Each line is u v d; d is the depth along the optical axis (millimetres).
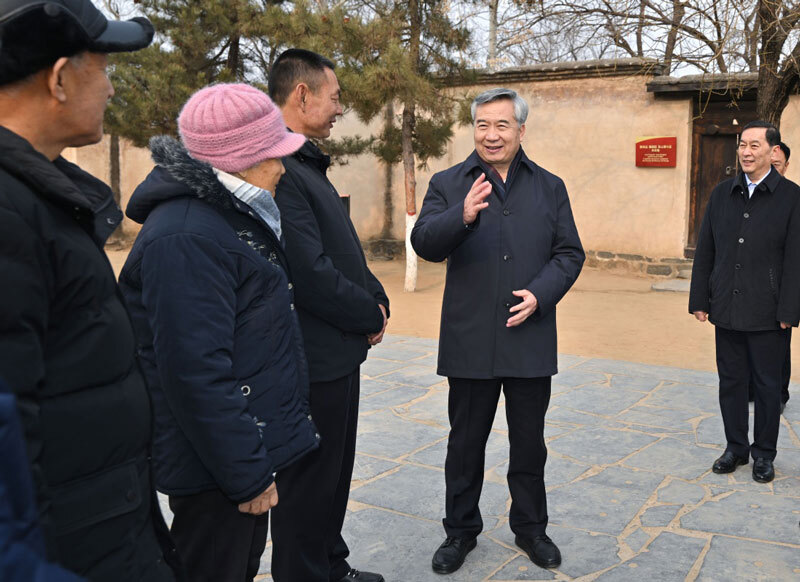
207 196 1725
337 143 11289
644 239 11195
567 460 3986
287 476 2340
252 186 1835
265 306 1791
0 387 728
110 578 1292
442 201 2871
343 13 9109
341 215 2463
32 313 1070
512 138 2721
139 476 1356
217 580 1844
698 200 11016
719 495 3504
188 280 1628
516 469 2898
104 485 1271
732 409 3789
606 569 2814
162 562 1422
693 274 3930
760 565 2826
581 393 5297
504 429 4523
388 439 4359
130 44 1287
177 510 1846
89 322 1224
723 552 2934
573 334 7676
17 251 1059
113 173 15594
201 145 1777
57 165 1304
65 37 1159
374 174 13508
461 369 2820
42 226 1131
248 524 1852
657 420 4660
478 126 2756
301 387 1970
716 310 3764
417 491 3592
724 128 10672
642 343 7246
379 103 9023
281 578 2369
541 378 2838
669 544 3010
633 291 10258
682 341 7316
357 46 9031
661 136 10859
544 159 11875
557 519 3266
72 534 1226
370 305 2377
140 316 1771
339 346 2352
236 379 1675
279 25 9234
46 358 1168
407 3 9773
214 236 1688
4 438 705
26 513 731
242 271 1747
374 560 2920
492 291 2779
